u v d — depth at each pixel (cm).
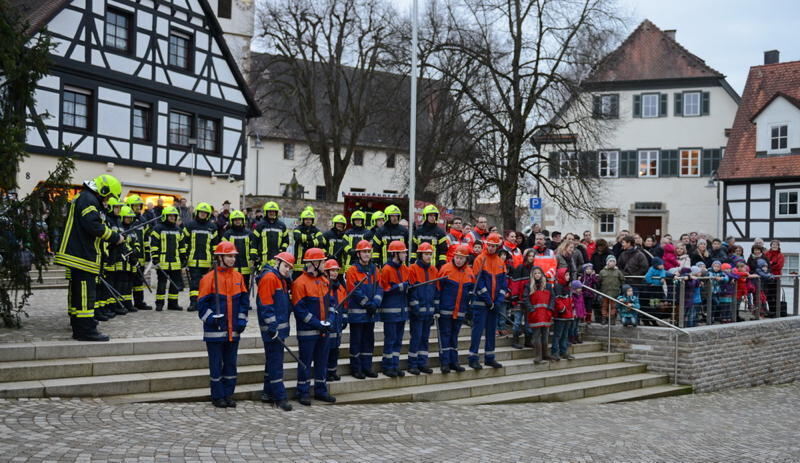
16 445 700
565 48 2697
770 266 2027
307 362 1033
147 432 795
